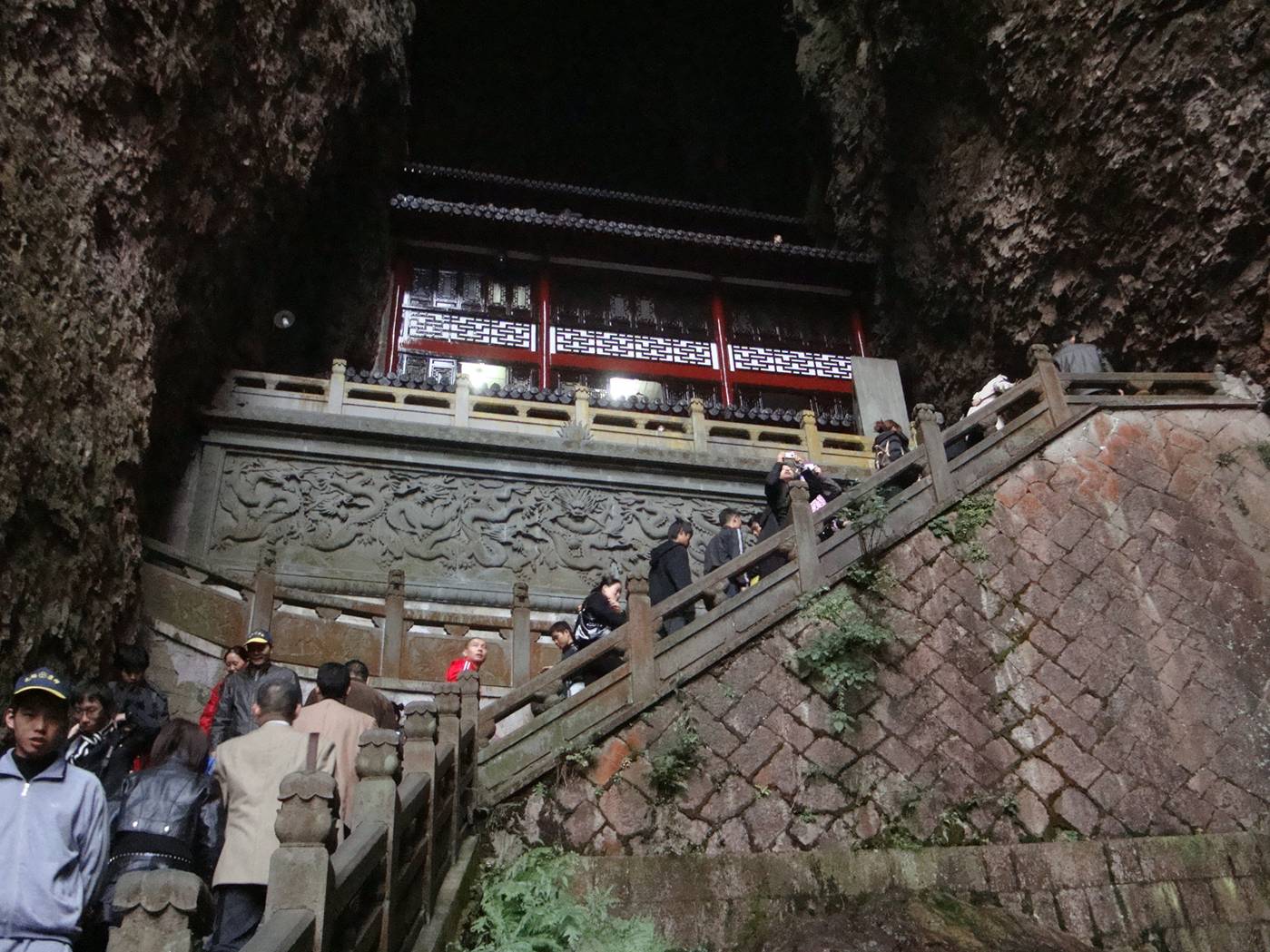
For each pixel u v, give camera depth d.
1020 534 9.05
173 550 10.76
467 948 5.84
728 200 32.06
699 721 7.65
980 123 18.47
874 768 7.72
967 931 6.70
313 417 15.80
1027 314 18.00
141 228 11.45
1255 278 13.06
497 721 7.56
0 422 8.10
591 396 20.92
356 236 20.36
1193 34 13.30
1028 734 8.07
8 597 8.02
